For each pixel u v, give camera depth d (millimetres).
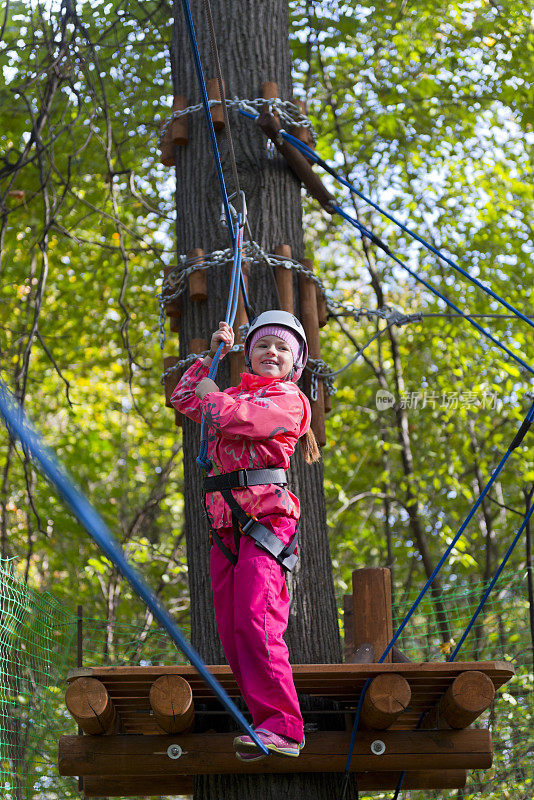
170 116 4637
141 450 12953
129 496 13297
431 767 3355
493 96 10180
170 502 12062
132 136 8492
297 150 4484
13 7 7387
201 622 3873
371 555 12047
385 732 3381
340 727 3611
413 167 10562
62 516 10695
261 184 4406
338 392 11703
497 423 11984
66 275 11531
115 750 3326
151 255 11078
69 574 11570
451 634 8227
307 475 4086
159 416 12906
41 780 5785
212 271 4242
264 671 2840
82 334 12023
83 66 6168
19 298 11164
